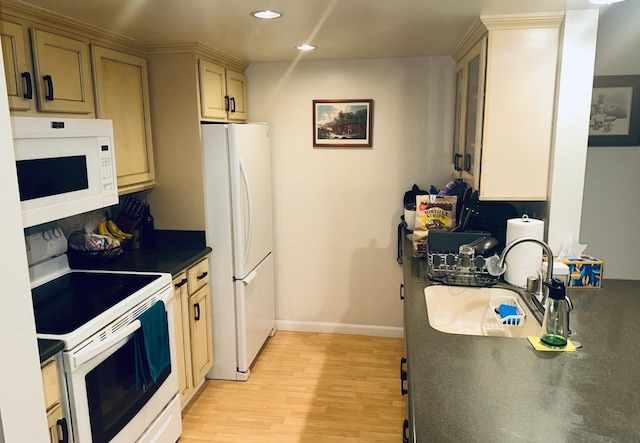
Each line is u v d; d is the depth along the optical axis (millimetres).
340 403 2910
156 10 1995
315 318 3926
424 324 1768
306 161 3672
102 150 2160
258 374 3270
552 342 1583
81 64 2189
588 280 2207
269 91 3609
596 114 3082
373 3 1938
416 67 3410
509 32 2170
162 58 2812
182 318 2645
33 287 2221
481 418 1173
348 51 3133
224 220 2982
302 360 3459
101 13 2012
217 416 2789
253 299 3281
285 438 2584
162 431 2312
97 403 1799
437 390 1306
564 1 1919
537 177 2281
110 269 2504
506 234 2375
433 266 2336
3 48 1747
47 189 1842
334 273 3820
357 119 3543
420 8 2021
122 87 2549
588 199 3234
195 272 2805
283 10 2043
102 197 2168
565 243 2266
